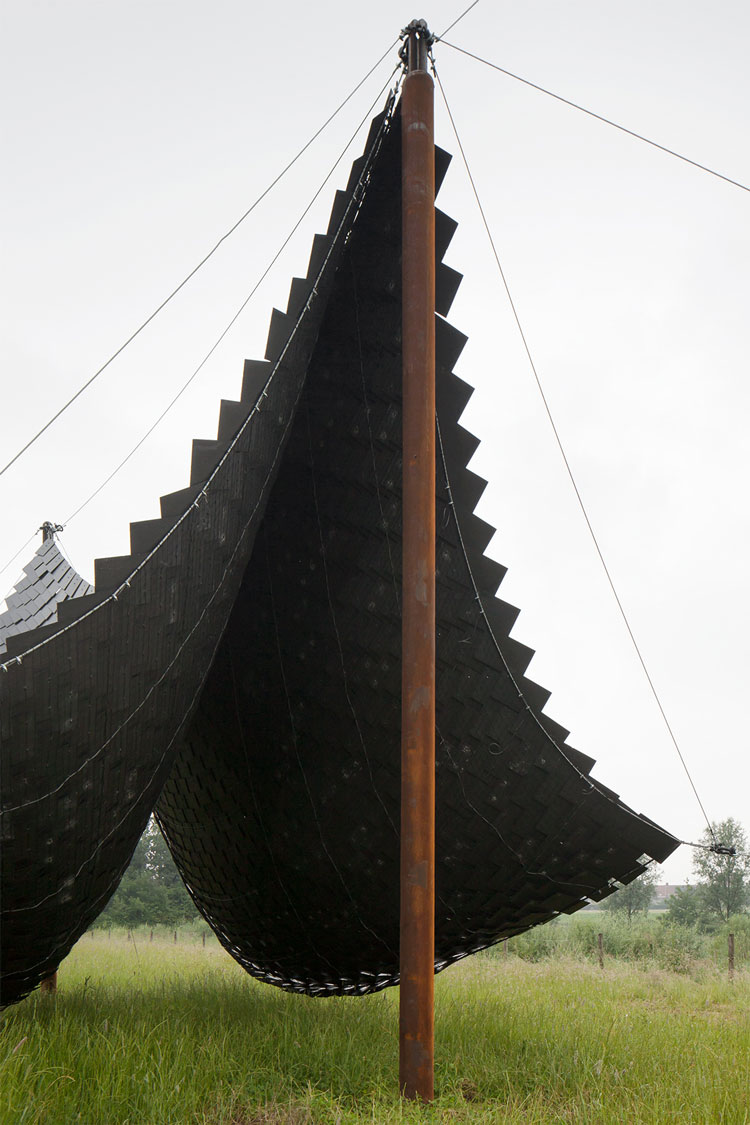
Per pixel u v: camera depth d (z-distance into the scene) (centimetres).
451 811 976
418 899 753
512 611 916
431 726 782
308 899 1105
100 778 786
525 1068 842
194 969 1695
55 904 820
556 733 927
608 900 5688
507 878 995
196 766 1147
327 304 904
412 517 805
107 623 731
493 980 1580
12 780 704
